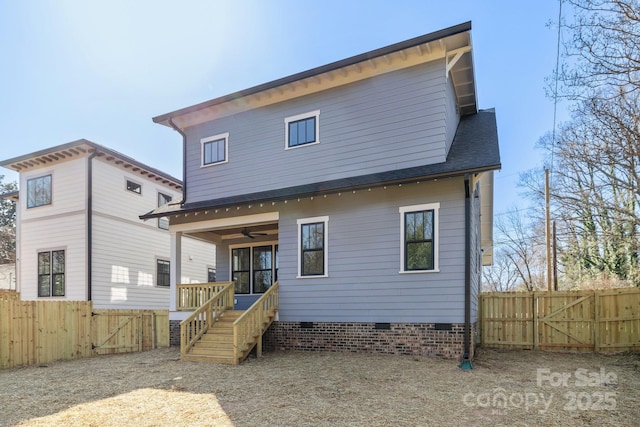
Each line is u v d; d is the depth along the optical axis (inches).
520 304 431.5
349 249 392.5
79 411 216.4
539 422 194.4
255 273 551.2
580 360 357.4
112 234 619.8
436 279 353.1
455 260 347.6
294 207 425.4
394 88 394.9
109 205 618.8
